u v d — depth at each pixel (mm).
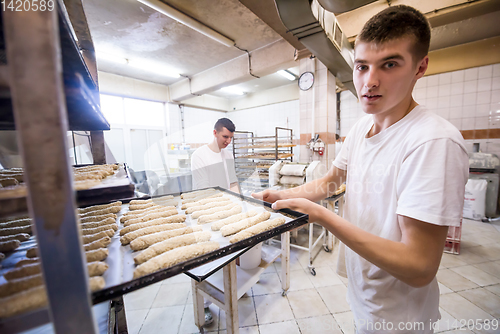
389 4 2426
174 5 2463
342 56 2373
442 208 506
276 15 1898
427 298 721
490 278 2027
